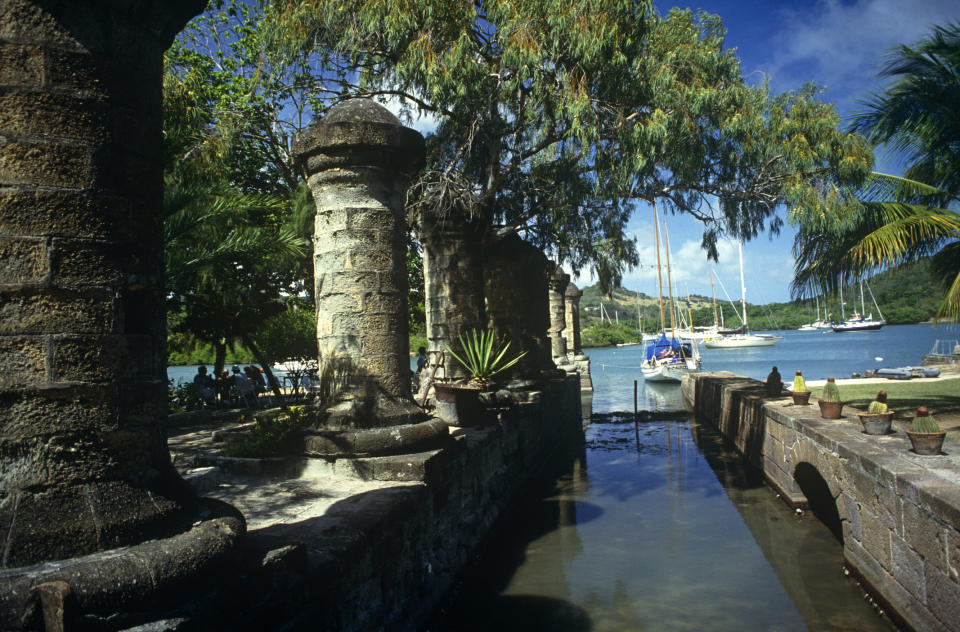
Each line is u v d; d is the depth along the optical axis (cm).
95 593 244
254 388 1827
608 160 1307
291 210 1650
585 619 666
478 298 1322
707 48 1345
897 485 612
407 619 562
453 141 1388
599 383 4128
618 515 1061
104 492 273
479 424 1056
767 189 1491
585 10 1142
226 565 301
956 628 500
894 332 12044
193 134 1167
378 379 715
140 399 293
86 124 278
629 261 1586
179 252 962
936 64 969
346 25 1257
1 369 256
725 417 1762
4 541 247
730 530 965
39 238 265
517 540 941
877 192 1245
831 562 818
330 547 445
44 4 271
